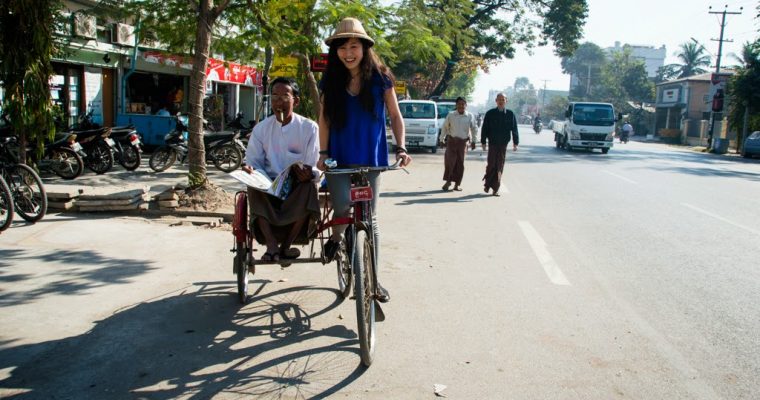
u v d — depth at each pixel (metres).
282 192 4.64
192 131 8.72
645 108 68.75
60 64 14.73
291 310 4.95
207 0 8.73
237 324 4.61
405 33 12.66
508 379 3.77
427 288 5.61
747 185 14.96
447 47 13.20
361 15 10.88
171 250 6.68
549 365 3.99
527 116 121.06
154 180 12.04
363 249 3.95
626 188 13.47
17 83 8.81
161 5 10.93
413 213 9.55
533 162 20.64
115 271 5.87
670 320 4.93
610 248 7.41
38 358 3.94
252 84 24.55
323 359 4.01
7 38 8.64
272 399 3.46
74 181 11.58
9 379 3.65
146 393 3.51
